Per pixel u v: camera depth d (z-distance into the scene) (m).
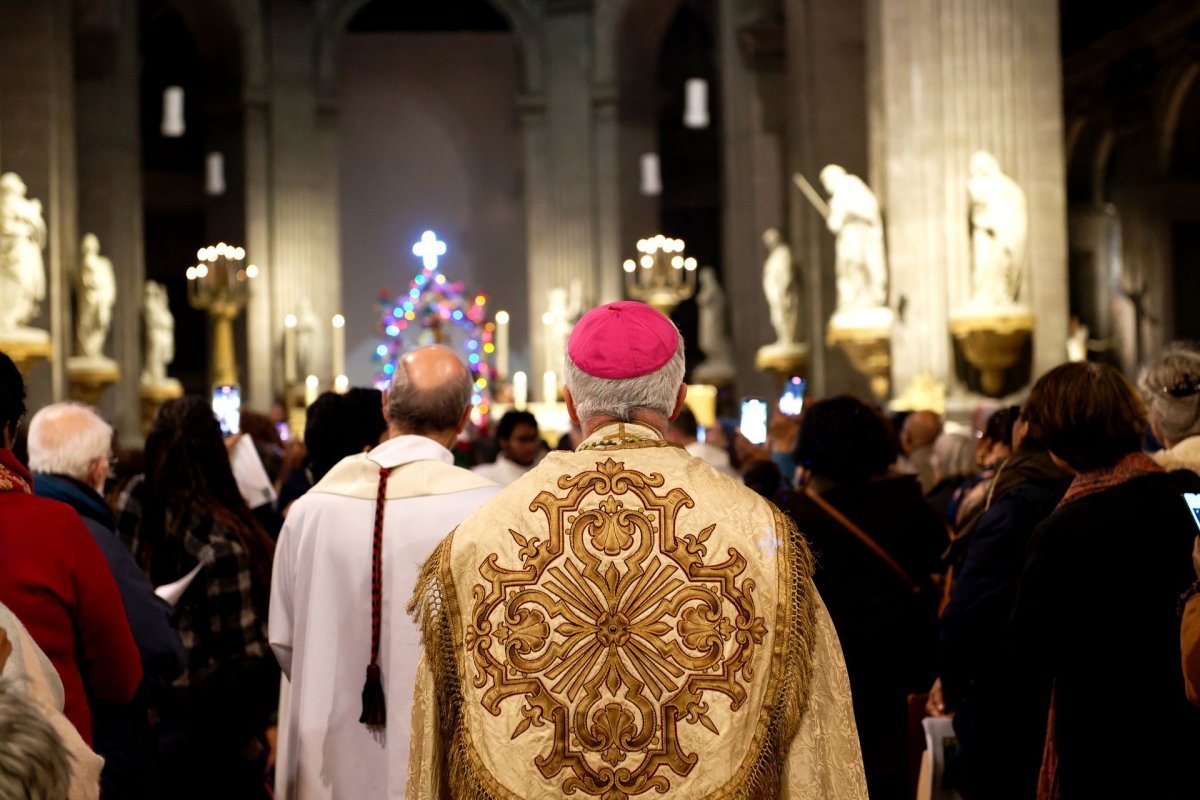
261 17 27.28
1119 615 2.96
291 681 3.40
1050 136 11.89
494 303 30.45
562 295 26.64
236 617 4.14
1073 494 3.11
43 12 17.30
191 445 4.24
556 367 26.55
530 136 27.73
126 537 4.79
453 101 30.59
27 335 15.30
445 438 3.52
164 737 4.13
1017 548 3.52
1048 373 3.20
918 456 7.36
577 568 2.19
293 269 27.25
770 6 20.25
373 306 30.27
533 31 27.73
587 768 2.11
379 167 30.38
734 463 7.28
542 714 2.13
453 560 2.23
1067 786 3.00
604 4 27.33
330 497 3.38
